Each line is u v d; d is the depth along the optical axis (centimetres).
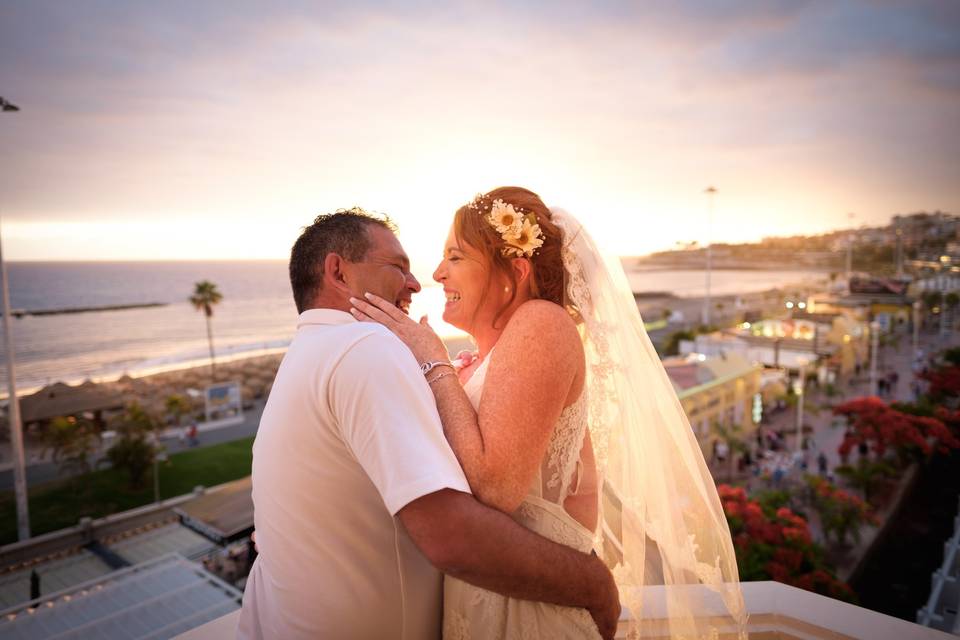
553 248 143
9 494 2683
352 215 131
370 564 115
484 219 140
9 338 2123
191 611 1155
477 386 131
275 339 9888
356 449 104
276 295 18238
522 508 126
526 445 110
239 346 9019
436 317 146
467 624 128
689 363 2870
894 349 5203
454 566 101
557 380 114
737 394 2705
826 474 2336
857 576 1644
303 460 110
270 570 120
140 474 2709
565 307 146
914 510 2072
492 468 109
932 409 2583
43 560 1955
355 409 103
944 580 886
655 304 10356
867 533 1880
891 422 2406
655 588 167
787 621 171
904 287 6028
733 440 2369
